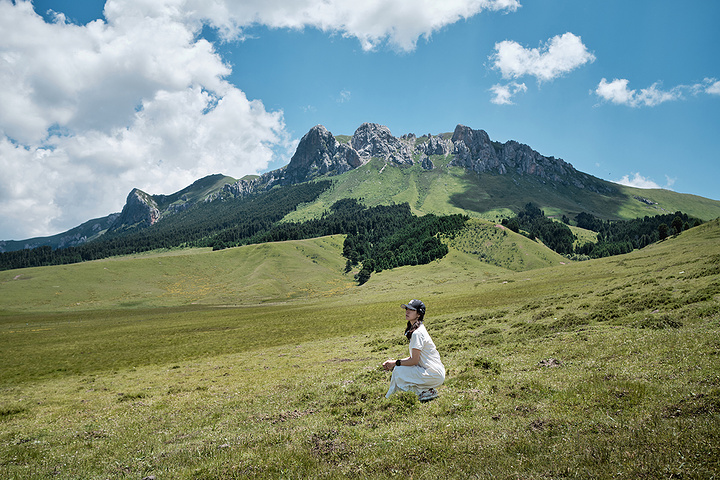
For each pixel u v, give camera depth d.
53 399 25.33
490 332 31.19
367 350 32.47
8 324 115.12
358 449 7.06
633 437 5.82
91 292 183.38
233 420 12.55
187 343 58.59
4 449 11.93
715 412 6.21
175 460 8.27
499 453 6.15
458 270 179.25
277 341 52.66
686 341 12.51
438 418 8.39
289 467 6.59
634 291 35.31
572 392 9.30
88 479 7.88
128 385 28.75
